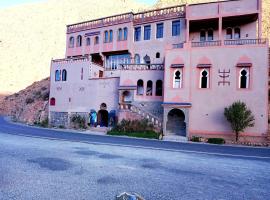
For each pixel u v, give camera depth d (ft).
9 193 23.24
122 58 116.26
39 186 25.53
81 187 25.64
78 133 87.15
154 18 105.50
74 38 128.06
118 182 27.86
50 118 115.14
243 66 74.95
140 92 96.84
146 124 83.71
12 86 242.37
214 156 47.70
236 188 27.40
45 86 170.81
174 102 80.53
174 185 27.66
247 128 72.59
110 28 115.85
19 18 347.15
